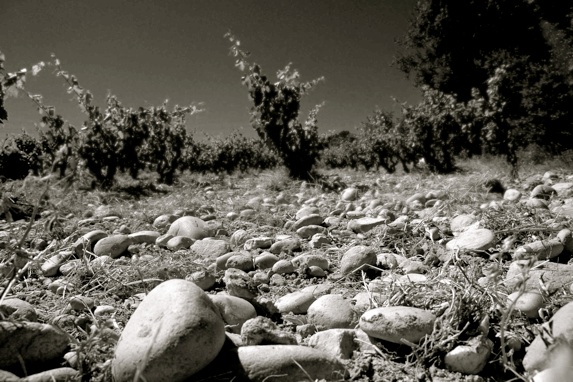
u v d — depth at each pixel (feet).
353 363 4.69
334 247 9.95
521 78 47.29
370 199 18.70
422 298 5.65
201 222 11.58
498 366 4.58
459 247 8.34
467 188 18.94
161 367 3.84
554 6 67.67
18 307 5.27
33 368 4.47
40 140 27.32
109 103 31.12
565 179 21.13
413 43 79.15
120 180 35.09
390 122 50.03
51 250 8.95
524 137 40.98
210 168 50.60
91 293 7.02
